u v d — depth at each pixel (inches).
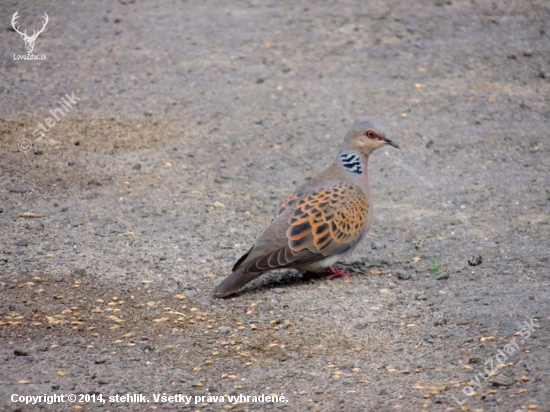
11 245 532.7
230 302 475.2
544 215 584.4
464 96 781.3
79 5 994.7
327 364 415.2
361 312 463.8
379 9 978.1
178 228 565.6
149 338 438.3
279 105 767.7
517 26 922.1
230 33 917.8
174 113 751.1
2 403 377.4
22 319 452.8
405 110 756.0
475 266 516.1
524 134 716.7
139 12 977.5
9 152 671.8
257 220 581.6
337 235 481.4
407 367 410.9
